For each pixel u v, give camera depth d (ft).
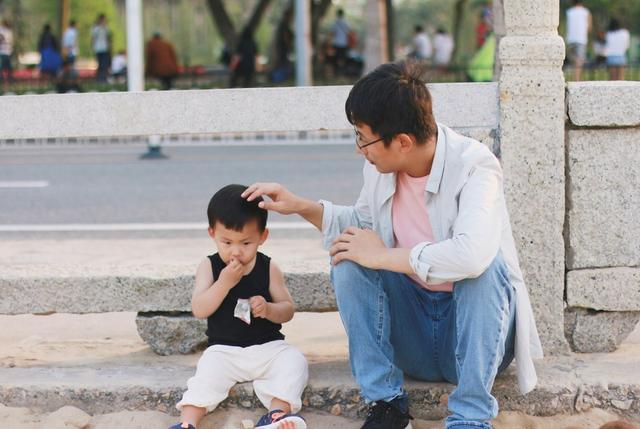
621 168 15.71
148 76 82.89
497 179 13.46
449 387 14.73
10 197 39.22
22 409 14.96
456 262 12.69
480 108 15.75
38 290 16.15
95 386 15.02
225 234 14.26
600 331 16.20
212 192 39.45
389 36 92.68
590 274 15.89
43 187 41.68
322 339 18.21
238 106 15.80
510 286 13.26
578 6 76.95
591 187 15.75
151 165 48.52
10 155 54.65
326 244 14.98
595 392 14.80
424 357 14.38
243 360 14.52
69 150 56.95
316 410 14.93
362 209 14.92
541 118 15.46
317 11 94.02
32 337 18.85
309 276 16.11
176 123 15.89
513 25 15.42
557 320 15.93
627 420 14.79
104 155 53.78
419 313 14.05
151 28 177.88
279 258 26.23
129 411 14.90
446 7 248.52
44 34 88.12
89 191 40.34
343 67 91.61
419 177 13.79
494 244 12.85
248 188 14.52
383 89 12.82
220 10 94.43
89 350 17.25
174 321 16.34
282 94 15.74
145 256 27.09
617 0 139.44
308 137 61.21
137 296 16.21
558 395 14.79
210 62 183.01
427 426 14.52
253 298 14.37
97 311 16.26
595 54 90.17
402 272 13.24
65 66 87.97
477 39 92.79
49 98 15.93
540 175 15.58
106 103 15.90
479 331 12.96
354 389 14.78
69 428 14.37
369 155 13.33
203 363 14.55
